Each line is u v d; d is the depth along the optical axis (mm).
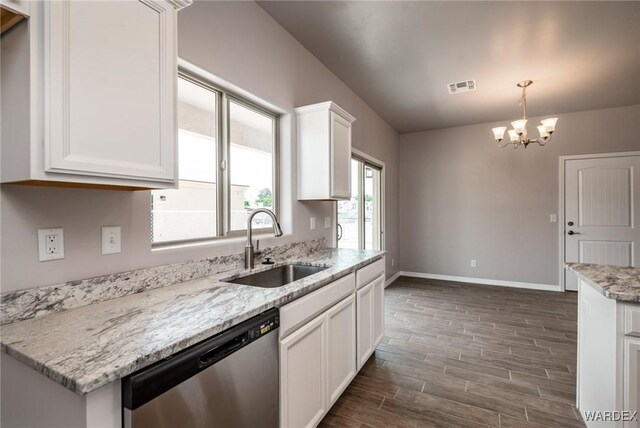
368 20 2375
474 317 3529
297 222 2617
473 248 5172
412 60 2984
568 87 3629
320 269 2199
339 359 1949
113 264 1356
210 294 1404
